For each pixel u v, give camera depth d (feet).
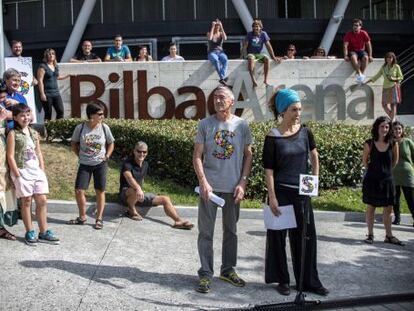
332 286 20.22
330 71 45.80
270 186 18.81
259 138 33.50
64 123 38.14
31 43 70.79
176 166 33.30
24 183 22.58
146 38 68.03
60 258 21.61
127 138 36.35
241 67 44.88
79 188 26.14
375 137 25.89
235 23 67.36
